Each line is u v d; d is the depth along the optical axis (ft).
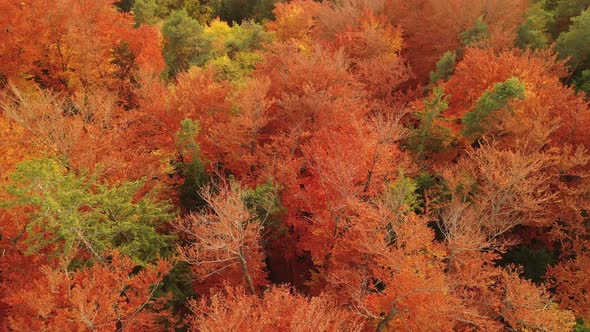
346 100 88.12
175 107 82.53
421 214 76.07
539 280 75.20
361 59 124.06
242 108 80.59
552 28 122.93
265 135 87.71
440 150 88.43
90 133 70.08
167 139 82.64
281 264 87.97
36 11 88.02
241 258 54.08
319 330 40.34
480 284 59.21
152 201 56.85
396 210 61.62
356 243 60.85
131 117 79.82
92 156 63.62
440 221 77.36
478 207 71.77
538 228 82.74
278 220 68.49
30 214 44.24
